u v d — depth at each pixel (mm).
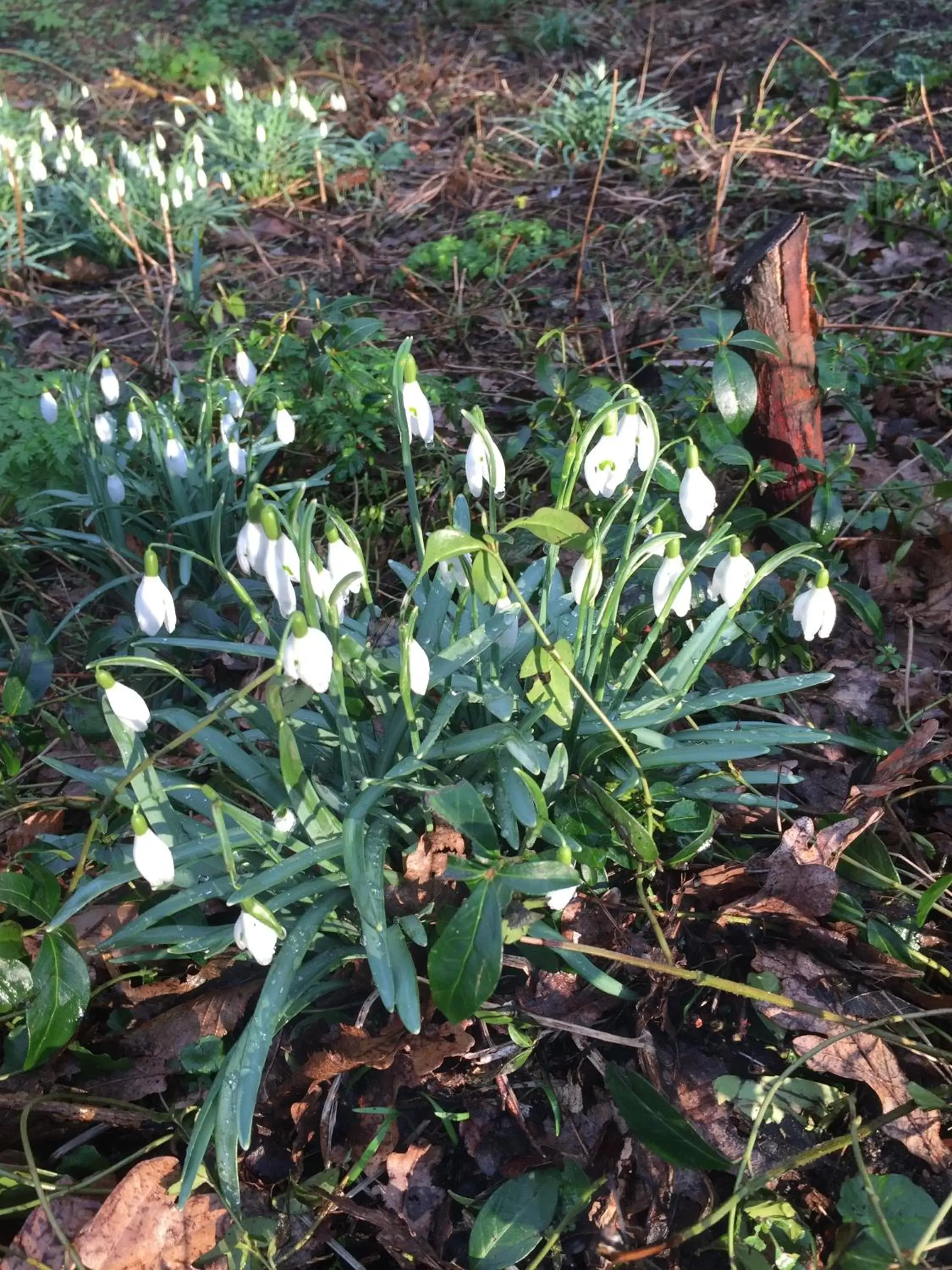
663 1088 343
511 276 968
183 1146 353
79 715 503
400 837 385
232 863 312
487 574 325
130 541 625
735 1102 339
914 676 498
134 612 605
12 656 561
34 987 346
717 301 829
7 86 1724
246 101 1423
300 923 344
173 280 950
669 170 1131
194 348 774
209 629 543
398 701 375
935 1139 322
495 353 844
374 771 394
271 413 692
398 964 324
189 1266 322
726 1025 361
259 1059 309
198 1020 375
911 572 568
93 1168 350
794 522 527
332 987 365
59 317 930
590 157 1223
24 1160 352
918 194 934
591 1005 368
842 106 1183
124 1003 389
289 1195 333
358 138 1391
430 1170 341
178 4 2012
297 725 377
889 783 422
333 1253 327
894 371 700
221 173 1120
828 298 834
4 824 471
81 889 344
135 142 1490
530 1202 322
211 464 583
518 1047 359
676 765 408
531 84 1493
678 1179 325
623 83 1418
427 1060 347
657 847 406
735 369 487
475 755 381
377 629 520
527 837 351
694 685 475
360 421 669
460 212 1153
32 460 654
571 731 388
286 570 328
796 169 1089
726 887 392
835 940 373
